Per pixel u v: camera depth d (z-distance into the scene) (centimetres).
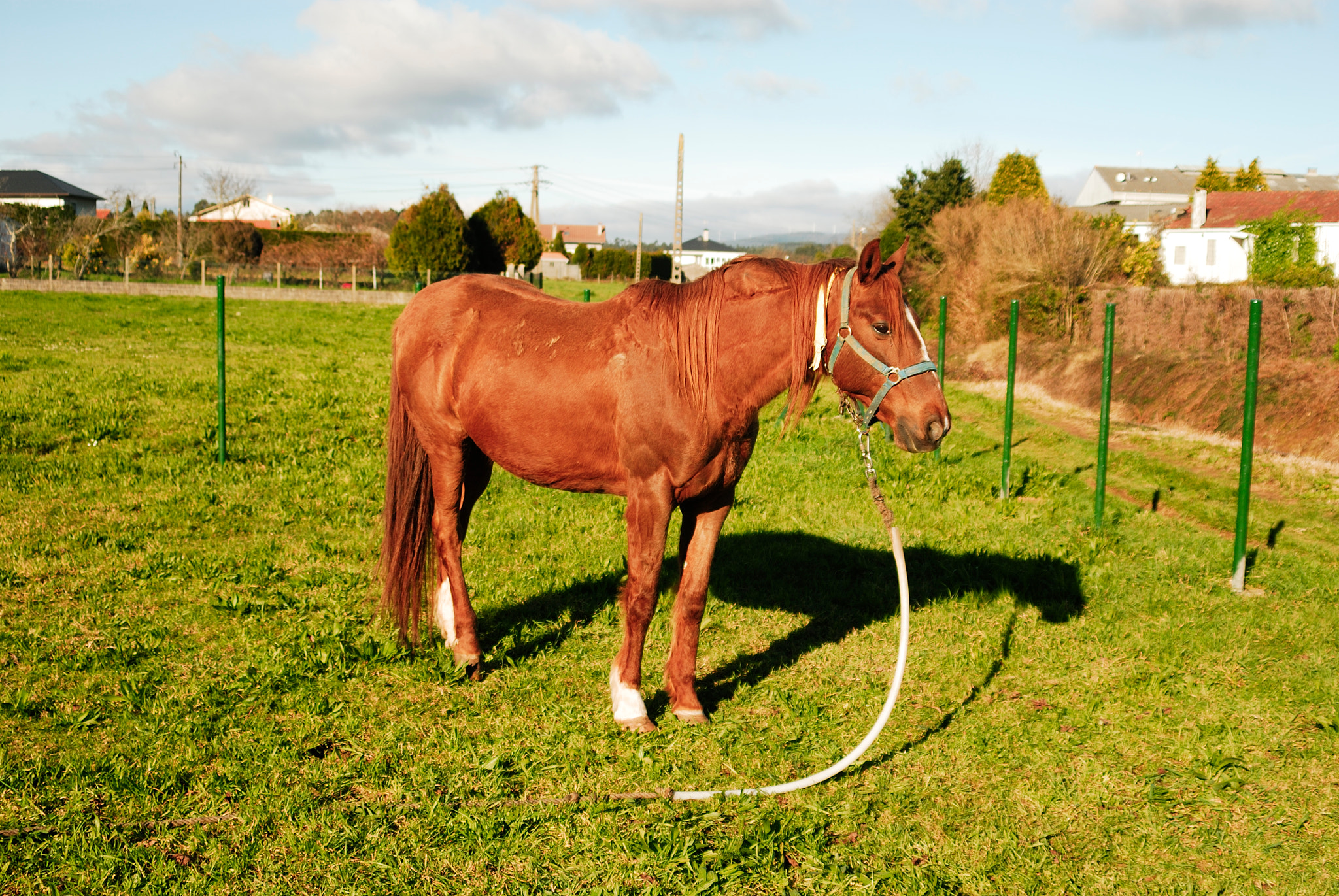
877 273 325
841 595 533
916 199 3875
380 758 339
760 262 353
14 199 6462
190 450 830
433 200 3941
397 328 438
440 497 429
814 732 374
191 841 285
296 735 356
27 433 829
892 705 336
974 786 337
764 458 923
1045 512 740
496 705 393
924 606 525
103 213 7050
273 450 848
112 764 325
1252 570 591
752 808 315
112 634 444
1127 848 300
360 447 897
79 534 588
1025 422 1336
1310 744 366
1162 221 3222
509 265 4512
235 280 3759
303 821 297
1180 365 1411
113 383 1109
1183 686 415
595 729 370
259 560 562
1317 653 453
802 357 341
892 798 326
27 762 327
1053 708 399
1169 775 345
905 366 326
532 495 743
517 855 286
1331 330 1296
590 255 7275
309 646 438
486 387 384
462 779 327
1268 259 2764
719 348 342
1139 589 550
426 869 277
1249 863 292
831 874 279
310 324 2283
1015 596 539
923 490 805
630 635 370
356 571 558
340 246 4662
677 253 3825
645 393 345
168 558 557
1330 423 1081
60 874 268
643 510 356
